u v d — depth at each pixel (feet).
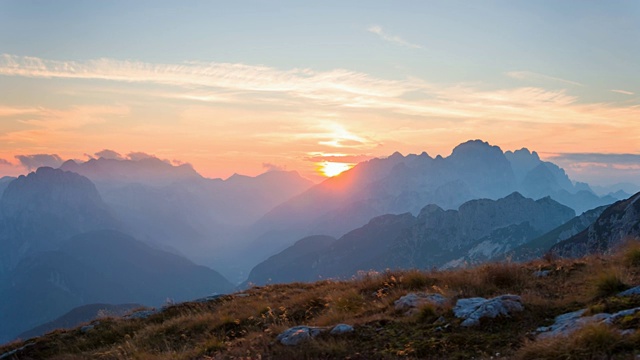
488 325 34.09
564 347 26.09
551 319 33.45
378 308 45.55
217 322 54.19
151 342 52.85
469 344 31.48
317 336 38.52
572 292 39.37
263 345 39.63
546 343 27.27
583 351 25.38
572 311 33.99
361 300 51.19
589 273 43.96
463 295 44.34
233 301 67.92
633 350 24.36
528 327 32.58
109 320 70.38
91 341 61.41
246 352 38.50
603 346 25.34
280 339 39.99
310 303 55.01
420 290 50.57
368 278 63.52
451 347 31.42
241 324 52.75
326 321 43.83
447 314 37.83
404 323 38.37
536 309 35.47
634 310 29.07
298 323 49.03
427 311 39.32
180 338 52.80
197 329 54.65
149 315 69.97
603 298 34.83
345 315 45.14
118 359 48.29
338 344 35.40
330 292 58.85
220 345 44.04
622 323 27.76
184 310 69.00
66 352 58.90
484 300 38.99
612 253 51.80
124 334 61.77
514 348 29.43
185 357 43.04
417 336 34.88
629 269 42.04
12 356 60.70
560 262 52.80
